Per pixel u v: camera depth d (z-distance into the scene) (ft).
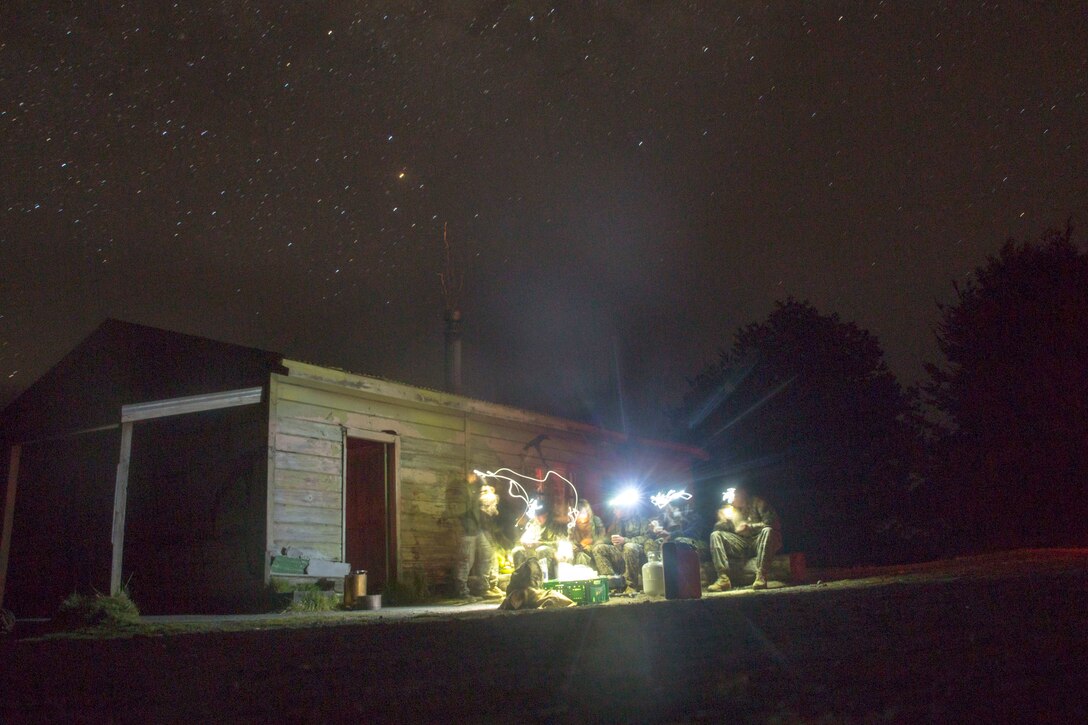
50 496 50.88
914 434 104.42
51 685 12.46
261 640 19.62
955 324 101.91
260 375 42.57
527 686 10.24
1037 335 95.25
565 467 64.54
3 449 46.39
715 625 17.53
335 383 44.88
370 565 48.08
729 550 38.47
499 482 55.98
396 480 47.93
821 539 100.42
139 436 47.11
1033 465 92.84
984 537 96.68
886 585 29.99
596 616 22.41
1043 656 10.58
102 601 29.86
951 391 101.09
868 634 14.28
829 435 103.96
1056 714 7.23
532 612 27.84
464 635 18.15
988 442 96.89
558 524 43.11
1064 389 92.48
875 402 104.94
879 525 101.55
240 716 9.07
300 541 41.73
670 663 11.79
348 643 17.43
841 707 7.99
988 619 15.47
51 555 49.55
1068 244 98.68
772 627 16.44
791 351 108.27
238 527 41.11
